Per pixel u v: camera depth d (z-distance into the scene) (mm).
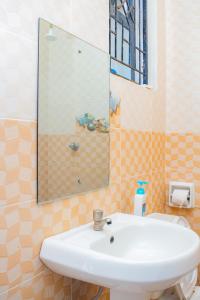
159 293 1339
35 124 978
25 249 939
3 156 863
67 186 1130
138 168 1668
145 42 1925
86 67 1234
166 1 2025
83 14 1209
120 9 1653
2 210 862
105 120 1362
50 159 1045
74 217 1169
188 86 1972
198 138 1941
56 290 1078
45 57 1014
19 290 921
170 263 830
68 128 1144
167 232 1212
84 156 1230
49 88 1037
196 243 987
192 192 1934
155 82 1898
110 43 1523
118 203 1472
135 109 1636
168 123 2031
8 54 875
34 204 974
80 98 1207
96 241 1041
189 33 1961
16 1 895
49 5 1025
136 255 1200
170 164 2033
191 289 1462
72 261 910
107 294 1397
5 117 868
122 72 1671
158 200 1931
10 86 883
